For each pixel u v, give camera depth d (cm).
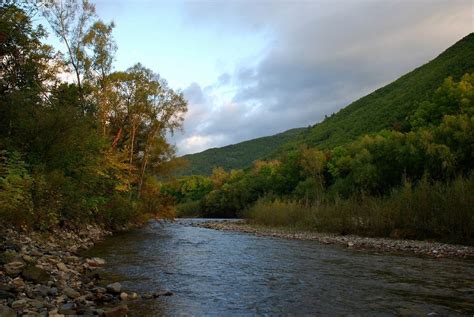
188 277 1308
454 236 2450
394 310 920
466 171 4384
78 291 1009
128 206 3525
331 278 1323
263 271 1453
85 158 2434
